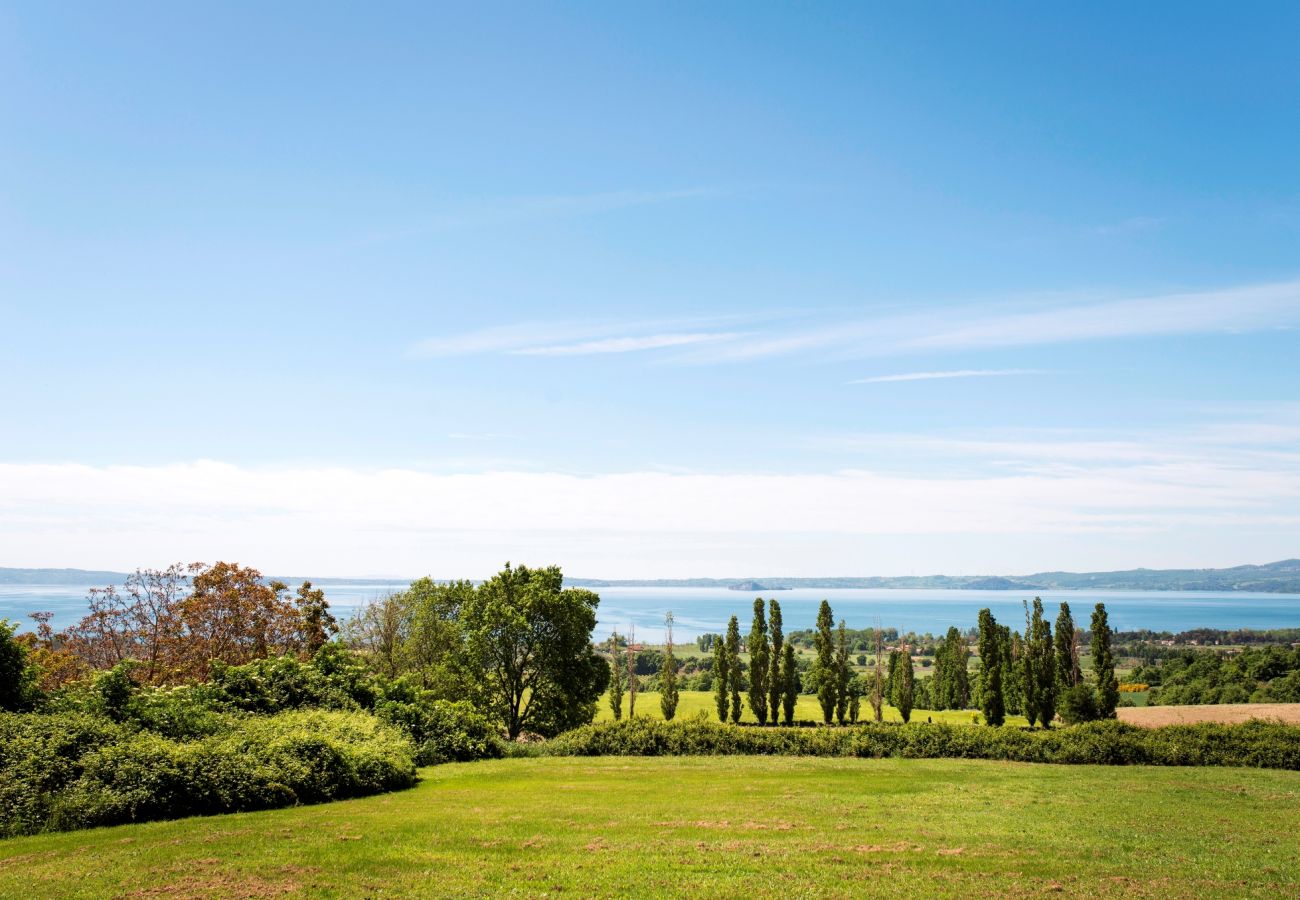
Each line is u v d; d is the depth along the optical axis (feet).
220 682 98.84
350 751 79.41
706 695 328.29
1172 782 85.20
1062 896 43.80
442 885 44.34
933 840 56.39
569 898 42.57
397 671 174.81
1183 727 107.45
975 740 108.06
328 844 52.70
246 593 152.76
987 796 75.61
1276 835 59.06
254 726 84.48
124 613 143.84
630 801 72.23
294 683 104.01
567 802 71.51
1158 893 44.47
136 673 134.62
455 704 121.80
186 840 53.42
